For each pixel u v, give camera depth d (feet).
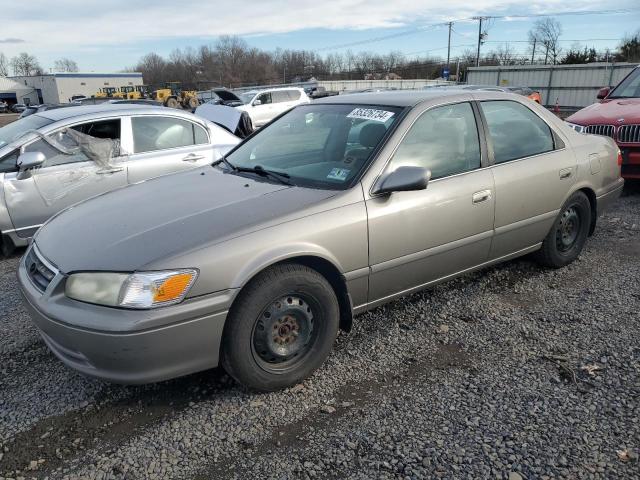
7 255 17.28
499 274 14.42
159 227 8.93
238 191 10.37
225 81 321.93
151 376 8.14
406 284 10.96
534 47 221.25
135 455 7.86
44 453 7.94
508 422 8.30
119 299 7.86
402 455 7.66
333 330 9.80
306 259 9.36
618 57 183.62
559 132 13.93
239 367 8.80
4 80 238.89
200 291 8.13
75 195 17.70
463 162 11.59
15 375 10.09
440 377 9.66
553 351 10.42
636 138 21.85
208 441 8.12
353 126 11.49
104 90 233.76
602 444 7.74
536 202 12.92
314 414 8.71
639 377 9.39
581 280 13.91
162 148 19.58
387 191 9.87
